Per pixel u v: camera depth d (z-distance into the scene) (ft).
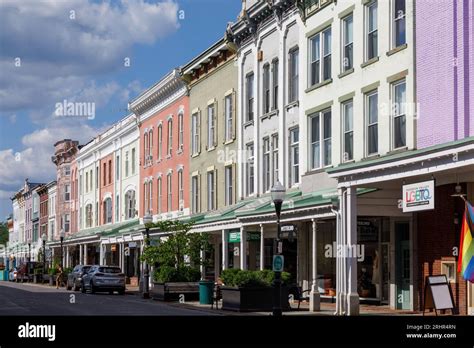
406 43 85.46
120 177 204.33
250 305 91.76
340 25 99.55
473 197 77.41
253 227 116.37
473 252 66.33
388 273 93.76
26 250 341.82
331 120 101.65
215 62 140.46
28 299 128.16
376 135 91.56
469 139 64.85
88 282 152.05
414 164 73.26
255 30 124.77
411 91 84.28
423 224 86.02
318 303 90.38
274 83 119.34
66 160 269.23
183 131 157.07
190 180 151.94
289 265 114.73
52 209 292.61
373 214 87.04
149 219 125.70
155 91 169.27
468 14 77.10
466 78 76.95
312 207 90.63
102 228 217.15
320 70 104.88
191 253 122.11
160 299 119.24
